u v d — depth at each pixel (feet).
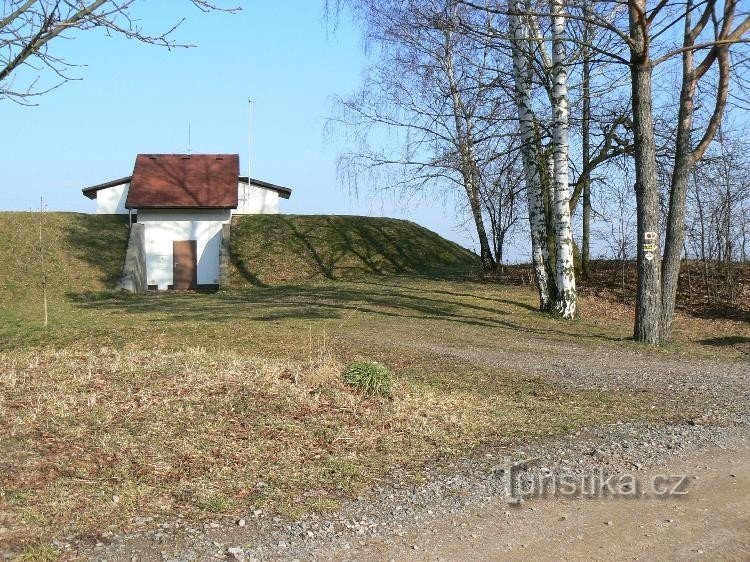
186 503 16.96
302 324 57.62
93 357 30.89
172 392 24.84
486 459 21.35
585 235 91.09
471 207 97.96
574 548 15.17
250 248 112.57
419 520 16.58
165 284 111.24
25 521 15.31
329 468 19.90
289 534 15.53
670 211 52.26
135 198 110.22
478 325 60.39
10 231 105.50
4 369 27.84
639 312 51.98
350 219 127.44
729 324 67.56
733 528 16.30
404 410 25.99
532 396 31.76
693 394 33.01
